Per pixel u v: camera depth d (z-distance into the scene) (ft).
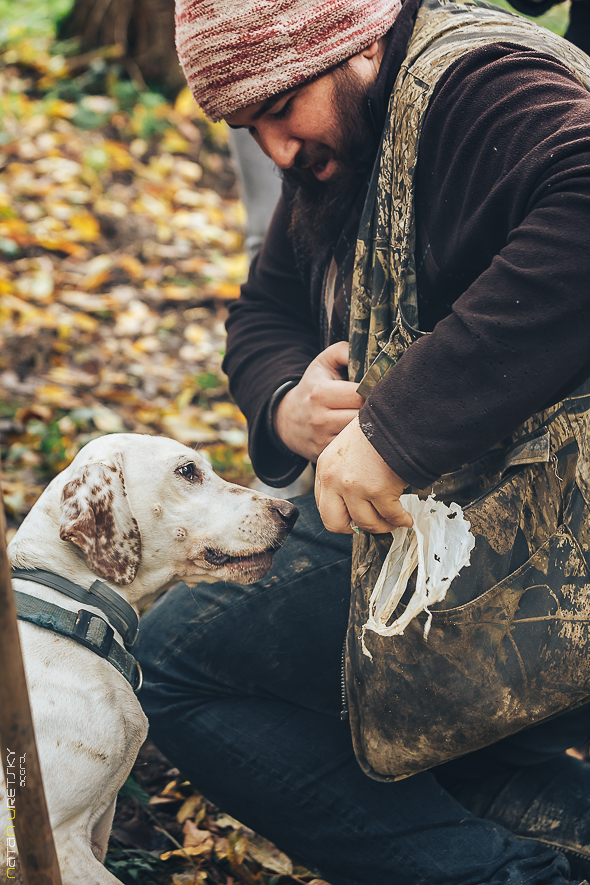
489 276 4.30
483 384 4.25
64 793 5.35
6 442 12.25
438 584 4.68
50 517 6.17
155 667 6.35
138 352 15.67
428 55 5.01
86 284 17.16
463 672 5.01
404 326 4.99
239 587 6.31
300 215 5.97
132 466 6.24
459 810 5.65
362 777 5.78
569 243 4.08
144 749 8.09
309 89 5.11
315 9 4.92
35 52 23.59
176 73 23.62
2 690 3.42
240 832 7.13
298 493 8.29
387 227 5.13
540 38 5.00
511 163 4.46
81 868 5.31
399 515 4.75
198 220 20.38
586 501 5.16
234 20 4.91
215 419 13.97
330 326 6.16
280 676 6.12
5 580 3.30
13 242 17.40
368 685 5.23
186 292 17.79
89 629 5.80
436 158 4.84
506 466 5.04
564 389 4.54
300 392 5.94
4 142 20.61
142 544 6.22
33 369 14.47
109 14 23.67
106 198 19.98
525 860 5.32
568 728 6.03
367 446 4.53
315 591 6.15
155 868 6.68
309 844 5.83
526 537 5.05
